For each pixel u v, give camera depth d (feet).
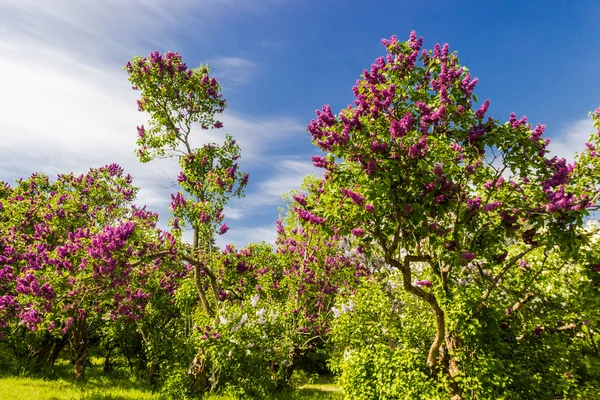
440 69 22.63
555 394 25.20
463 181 23.21
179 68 50.37
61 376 46.80
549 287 29.60
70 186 70.44
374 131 20.13
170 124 50.72
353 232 19.80
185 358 44.42
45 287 33.04
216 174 48.32
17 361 47.78
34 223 57.16
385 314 33.63
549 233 20.08
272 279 62.03
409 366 26.78
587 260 21.71
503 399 22.85
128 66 50.26
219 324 42.04
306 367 65.87
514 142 21.06
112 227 36.24
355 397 29.19
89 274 33.94
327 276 54.60
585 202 18.90
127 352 53.36
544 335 27.71
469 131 21.20
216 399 38.63
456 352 25.62
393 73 22.02
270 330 47.21
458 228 22.79
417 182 18.99
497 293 28.99
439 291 27.58
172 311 53.47
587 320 25.02
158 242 45.57
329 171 20.62
